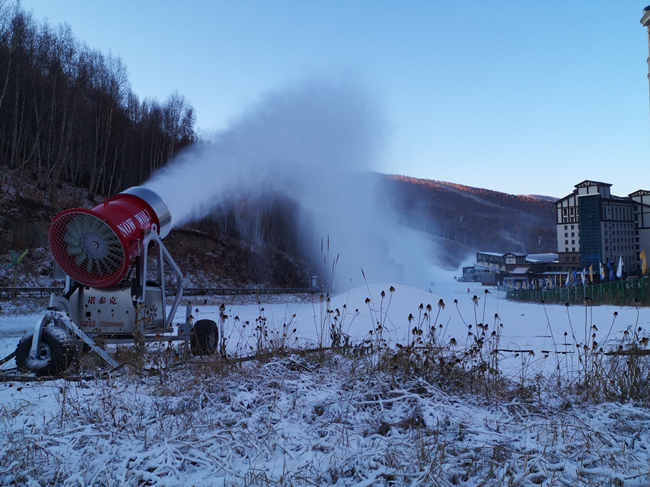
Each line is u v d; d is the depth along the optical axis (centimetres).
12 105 4369
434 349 606
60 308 686
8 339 1143
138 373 570
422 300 1497
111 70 5391
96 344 668
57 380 567
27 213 3400
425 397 474
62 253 717
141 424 409
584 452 346
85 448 359
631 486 293
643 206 10825
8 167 4072
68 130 4447
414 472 308
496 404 466
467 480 309
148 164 5188
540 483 303
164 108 5650
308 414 439
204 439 366
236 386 511
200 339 819
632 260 10806
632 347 596
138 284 726
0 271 2758
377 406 459
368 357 640
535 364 719
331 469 321
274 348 645
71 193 4316
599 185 10319
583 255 10412
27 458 339
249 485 299
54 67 4597
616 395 507
